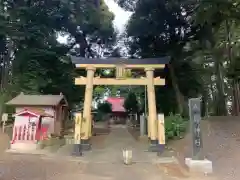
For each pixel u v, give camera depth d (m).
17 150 11.34
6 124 16.62
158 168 8.90
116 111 40.97
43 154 10.93
